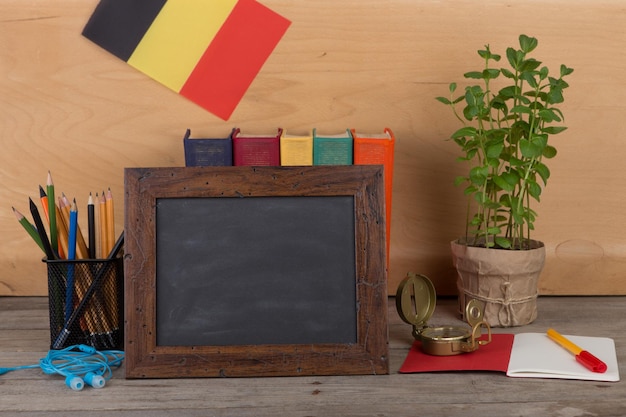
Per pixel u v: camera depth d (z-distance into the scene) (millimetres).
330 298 1122
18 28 1545
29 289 1606
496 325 1344
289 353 1102
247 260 1130
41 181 1581
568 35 1546
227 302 1118
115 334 1237
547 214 1586
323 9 1536
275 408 994
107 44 1543
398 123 1564
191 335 1110
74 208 1238
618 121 1568
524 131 1368
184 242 1131
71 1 1538
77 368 1132
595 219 1589
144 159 1573
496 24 1542
